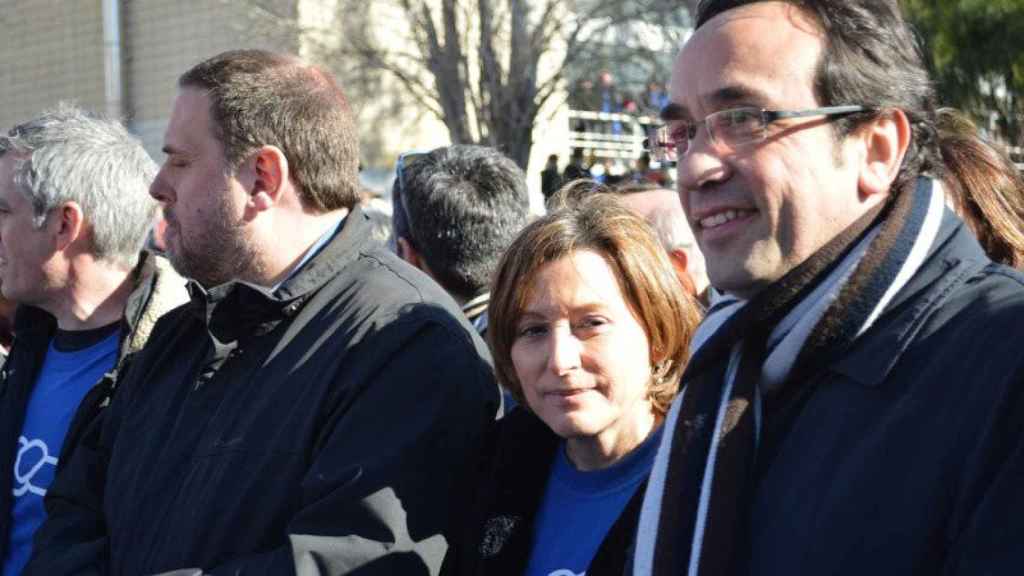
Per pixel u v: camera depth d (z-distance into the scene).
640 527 1.58
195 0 15.41
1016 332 1.34
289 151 2.37
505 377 2.09
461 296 3.02
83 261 2.99
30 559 2.48
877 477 1.36
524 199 3.09
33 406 3.03
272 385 2.22
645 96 14.50
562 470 2.04
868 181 1.54
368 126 15.48
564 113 16.02
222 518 2.13
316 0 15.05
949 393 1.36
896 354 1.42
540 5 15.13
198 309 2.43
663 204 3.00
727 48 1.53
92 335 3.03
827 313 1.49
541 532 2.00
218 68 2.43
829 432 1.44
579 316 1.96
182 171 2.41
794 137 1.50
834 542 1.36
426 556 2.01
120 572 2.27
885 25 1.56
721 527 1.46
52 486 2.62
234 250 2.37
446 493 2.08
